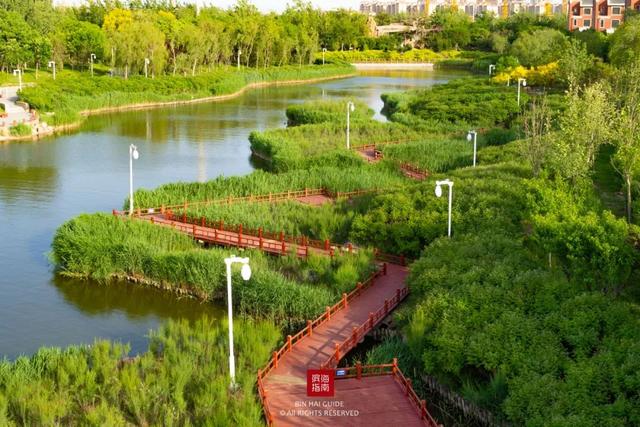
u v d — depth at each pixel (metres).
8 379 31.12
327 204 57.84
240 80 164.62
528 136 64.00
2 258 50.97
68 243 47.34
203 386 30.44
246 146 95.00
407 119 104.25
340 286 42.22
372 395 30.77
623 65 93.69
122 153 89.19
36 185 71.94
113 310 43.31
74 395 30.17
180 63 157.25
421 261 41.09
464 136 91.44
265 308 40.81
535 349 30.88
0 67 144.50
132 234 49.50
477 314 33.75
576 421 25.80
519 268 37.94
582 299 33.31
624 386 27.89
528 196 45.50
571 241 36.44
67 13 193.25
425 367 31.98
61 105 114.19
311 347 35.19
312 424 28.33
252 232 51.97
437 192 43.75
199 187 62.09
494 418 29.28
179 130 107.62
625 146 51.25
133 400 28.88
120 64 148.38
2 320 41.53
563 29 195.12
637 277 38.94
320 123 100.69
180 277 44.47
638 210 46.84
